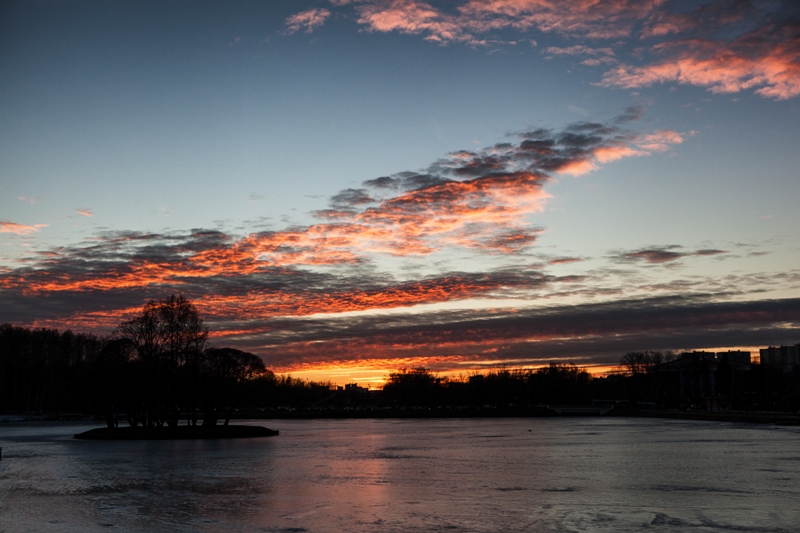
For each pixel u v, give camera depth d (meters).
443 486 76.00
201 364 178.12
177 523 56.38
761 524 54.84
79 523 56.69
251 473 89.25
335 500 66.62
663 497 67.56
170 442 152.12
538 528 53.62
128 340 164.88
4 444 144.50
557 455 113.38
